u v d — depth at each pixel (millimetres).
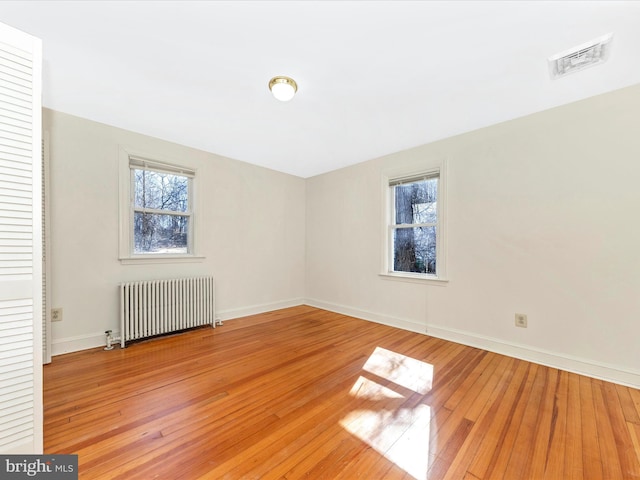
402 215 3516
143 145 2955
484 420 1596
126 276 2852
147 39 1590
